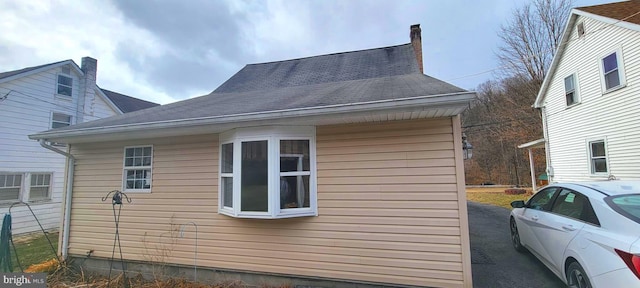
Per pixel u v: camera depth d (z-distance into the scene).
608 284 2.72
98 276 5.48
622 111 8.87
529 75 20.23
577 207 3.60
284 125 4.51
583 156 10.80
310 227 4.50
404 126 4.23
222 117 4.36
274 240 4.66
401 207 4.15
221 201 4.98
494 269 4.63
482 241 6.30
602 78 9.71
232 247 4.87
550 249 3.91
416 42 9.90
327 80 8.08
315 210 4.47
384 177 4.25
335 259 4.36
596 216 3.18
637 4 9.66
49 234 9.66
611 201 3.19
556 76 12.61
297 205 4.48
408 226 4.09
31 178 10.17
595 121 10.09
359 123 4.41
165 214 5.34
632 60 8.48
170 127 4.69
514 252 5.46
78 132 5.23
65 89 11.65
